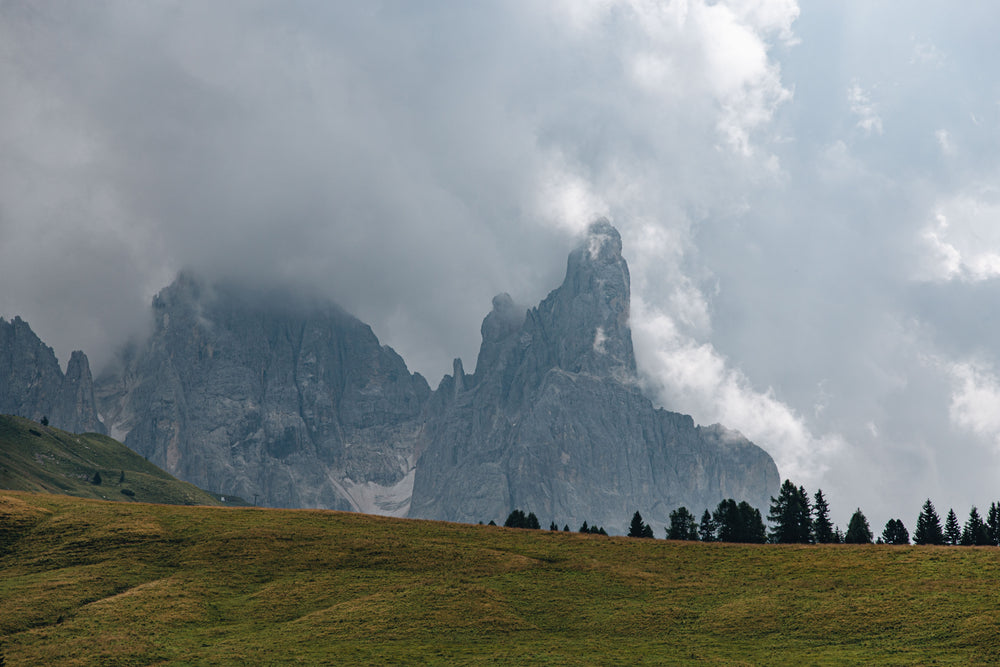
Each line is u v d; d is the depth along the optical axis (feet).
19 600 290.35
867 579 310.45
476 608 290.15
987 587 286.87
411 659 251.60
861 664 239.91
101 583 310.65
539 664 246.47
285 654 255.09
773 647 259.19
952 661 235.61
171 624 278.46
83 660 248.73
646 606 297.74
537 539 386.52
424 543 364.79
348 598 301.22
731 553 365.61
